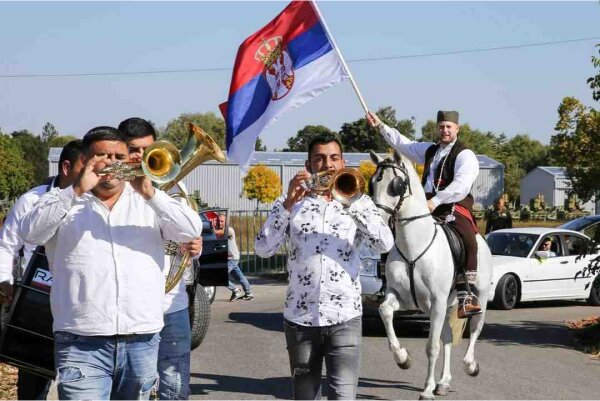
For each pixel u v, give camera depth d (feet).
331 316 17.76
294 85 25.32
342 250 18.02
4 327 18.71
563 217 171.42
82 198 15.83
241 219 83.61
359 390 30.35
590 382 31.78
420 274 27.71
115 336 15.60
